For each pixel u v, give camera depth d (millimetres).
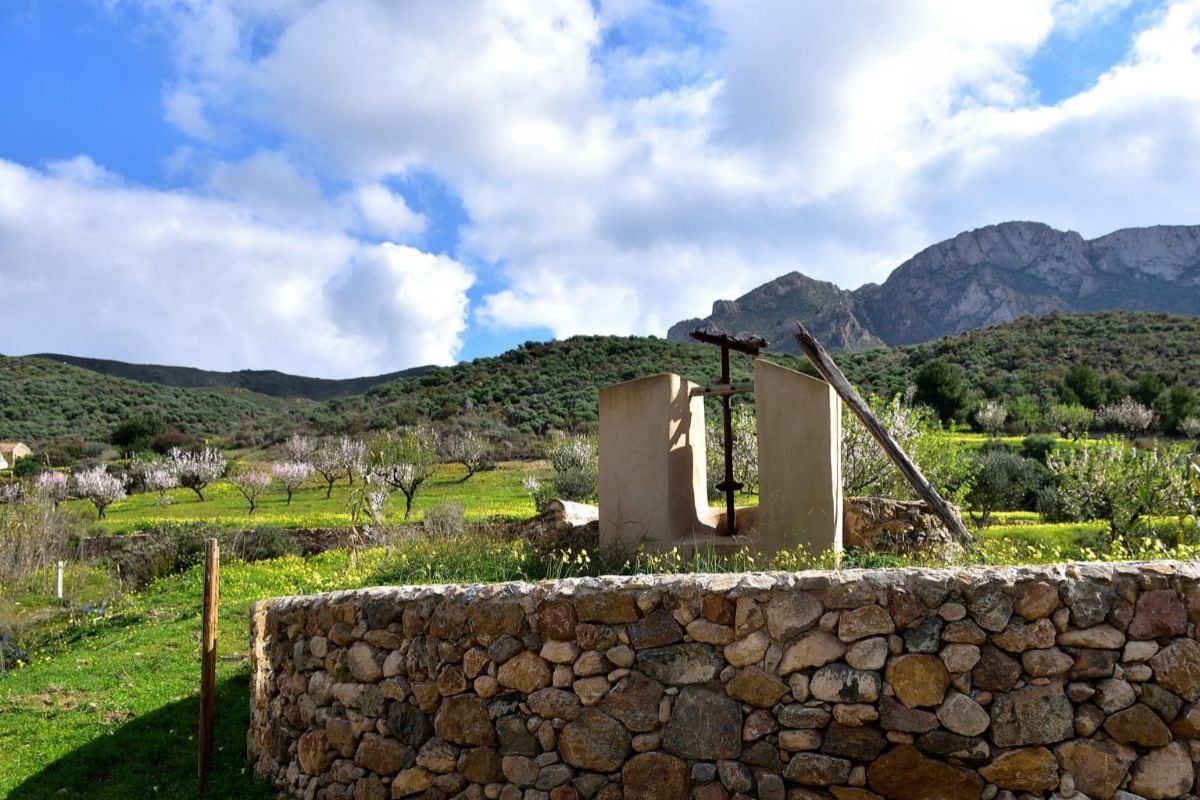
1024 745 3830
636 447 8812
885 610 4082
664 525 8594
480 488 32375
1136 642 3822
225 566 14797
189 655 9180
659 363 66688
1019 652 3914
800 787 4066
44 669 9469
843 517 9797
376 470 23484
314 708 5648
